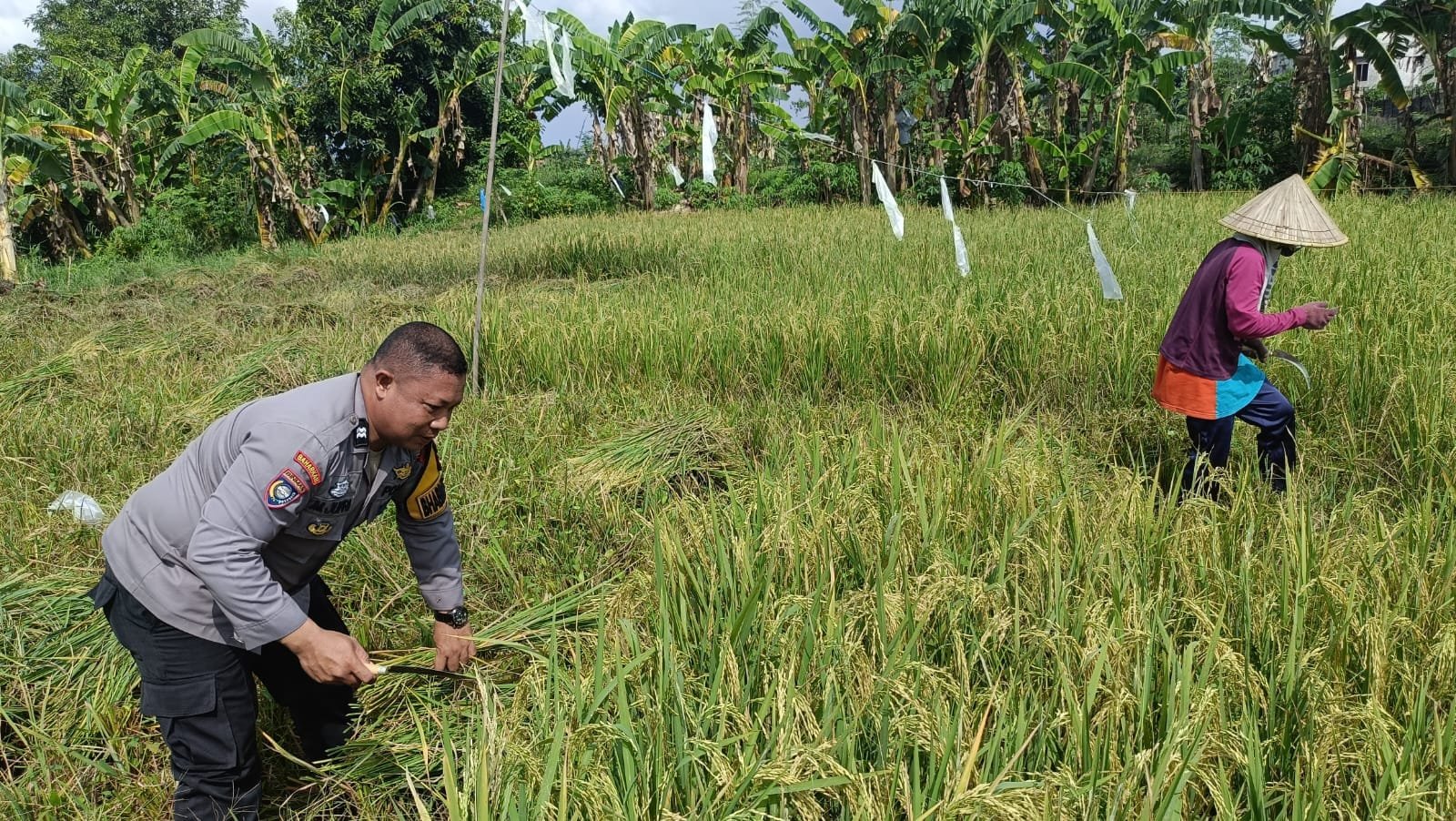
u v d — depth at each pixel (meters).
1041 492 3.48
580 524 4.20
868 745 2.32
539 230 19.31
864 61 22.23
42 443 5.39
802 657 2.49
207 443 2.30
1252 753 2.05
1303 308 4.04
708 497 3.92
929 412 5.49
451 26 24.95
